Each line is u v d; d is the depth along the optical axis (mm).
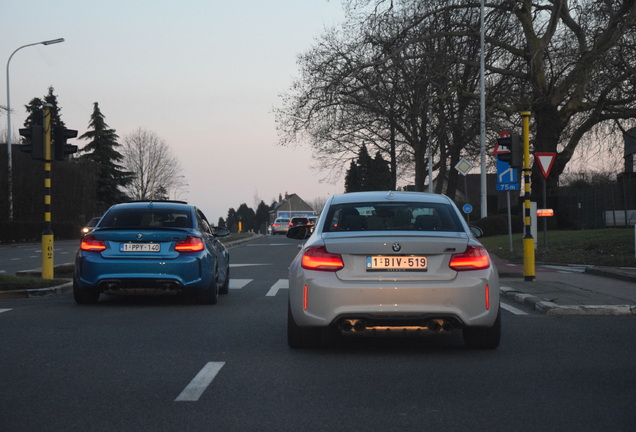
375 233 7355
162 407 5371
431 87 36375
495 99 37281
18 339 8359
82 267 11461
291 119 42156
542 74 35875
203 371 6617
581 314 10609
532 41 35781
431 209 7969
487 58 37562
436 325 7090
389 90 37031
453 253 7168
